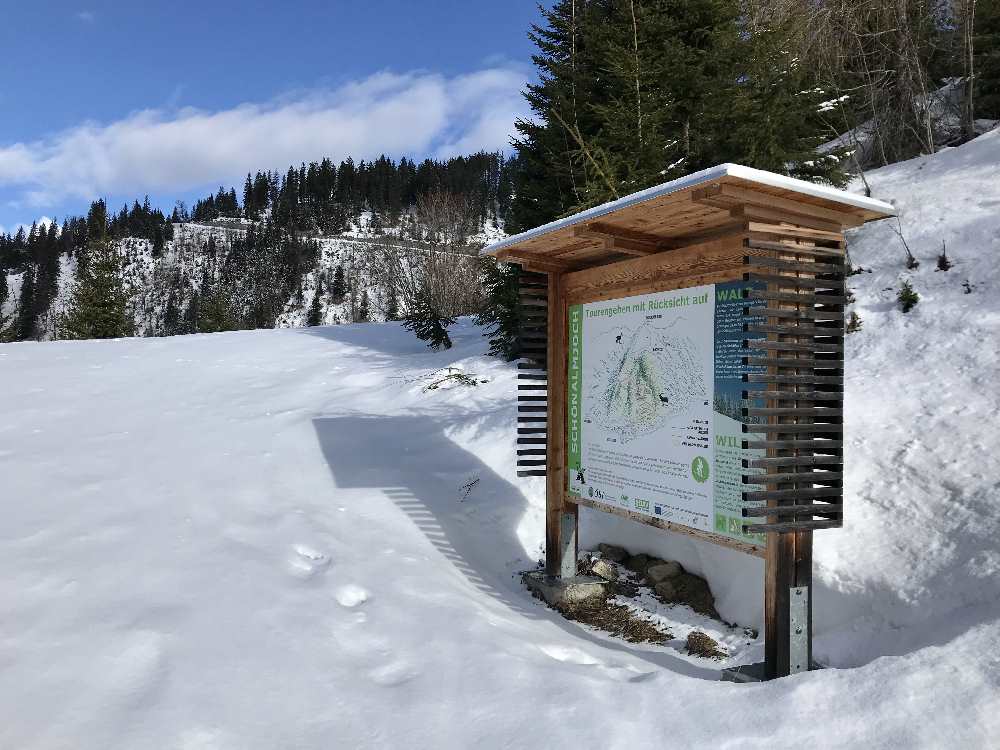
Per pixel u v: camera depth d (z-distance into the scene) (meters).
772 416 3.48
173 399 10.29
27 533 4.52
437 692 2.91
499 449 7.34
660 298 4.40
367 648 3.34
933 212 8.38
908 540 4.29
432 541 5.51
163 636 3.19
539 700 2.83
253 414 9.25
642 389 4.54
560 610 4.83
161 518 5.05
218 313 38.16
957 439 4.93
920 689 2.62
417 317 14.07
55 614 3.35
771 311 3.46
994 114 12.89
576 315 5.24
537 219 10.53
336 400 10.18
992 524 4.08
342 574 4.28
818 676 2.85
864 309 7.29
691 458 4.12
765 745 2.44
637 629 4.55
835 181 10.27
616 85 9.80
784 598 3.50
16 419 8.68
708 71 10.23
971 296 6.74
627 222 4.16
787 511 3.46
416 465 7.23
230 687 2.82
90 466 6.47
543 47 10.81
